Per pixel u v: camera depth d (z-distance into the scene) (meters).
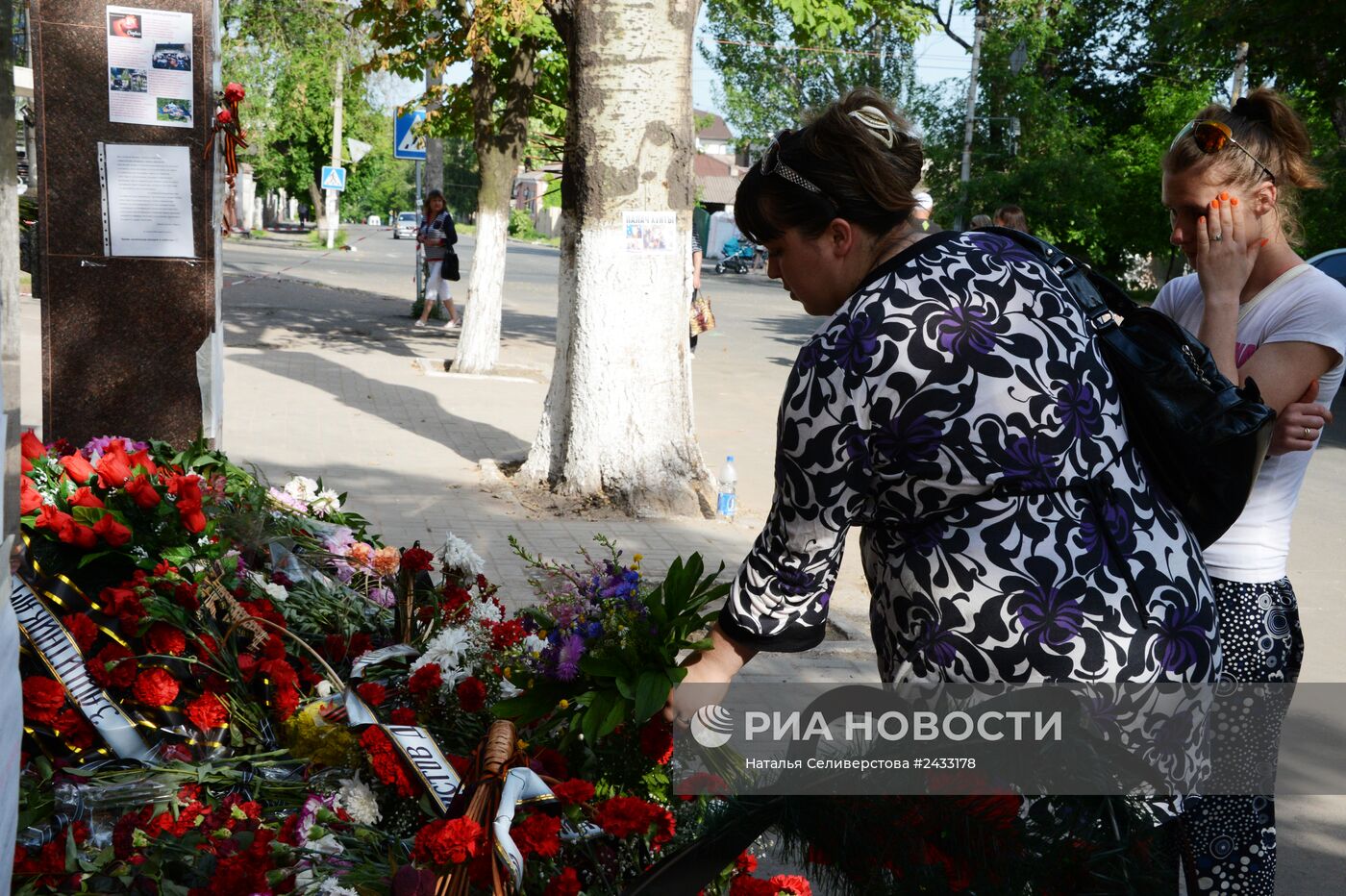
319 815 2.24
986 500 1.80
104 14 5.61
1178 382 1.97
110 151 5.74
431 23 13.83
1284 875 3.80
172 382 5.99
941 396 1.78
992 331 1.81
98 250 5.81
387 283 29.44
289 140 53.25
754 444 11.05
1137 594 1.83
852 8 13.66
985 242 1.94
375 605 3.27
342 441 9.70
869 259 1.94
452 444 9.93
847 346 1.81
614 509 8.05
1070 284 2.04
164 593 2.76
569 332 8.15
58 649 2.55
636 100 7.70
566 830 2.26
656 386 8.05
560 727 2.38
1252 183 2.43
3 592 1.28
